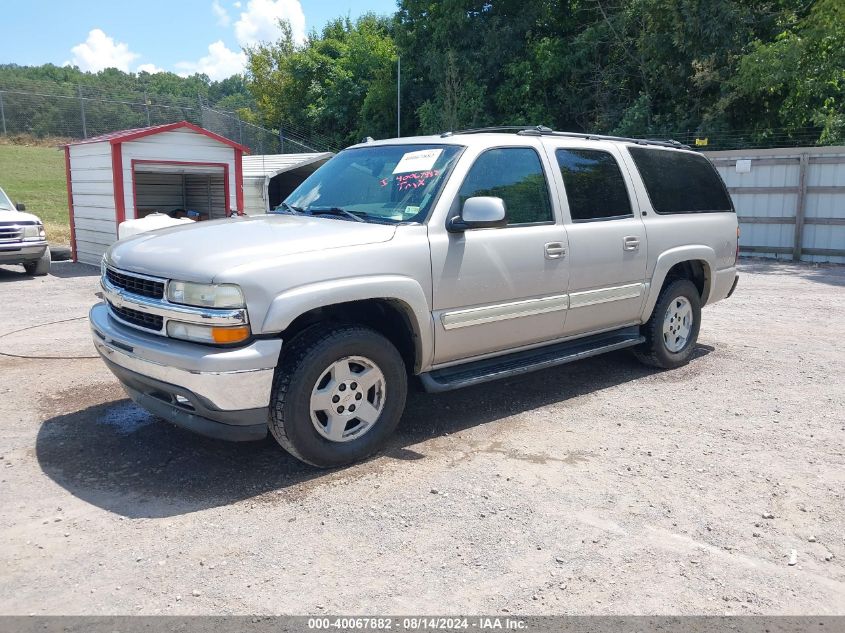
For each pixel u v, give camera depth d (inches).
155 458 173.5
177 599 116.1
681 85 880.9
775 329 329.7
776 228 623.5
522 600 116.7
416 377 186.7
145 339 157.2
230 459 172.9
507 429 195.8
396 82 1284.4
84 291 454.0
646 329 246.4
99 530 138.5
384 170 198.1
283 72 1800.0
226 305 145.9
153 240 173.3
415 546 133.1
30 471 165.8
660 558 130.1
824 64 717.3
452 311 180.5
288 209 205.5
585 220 214.4
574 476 164.9
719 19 797.2
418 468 168.6
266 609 113.6
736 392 230.7
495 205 171.0
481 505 149.7
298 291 152.0
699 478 164.4
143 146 553.9
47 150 1689.2
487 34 1071.6
